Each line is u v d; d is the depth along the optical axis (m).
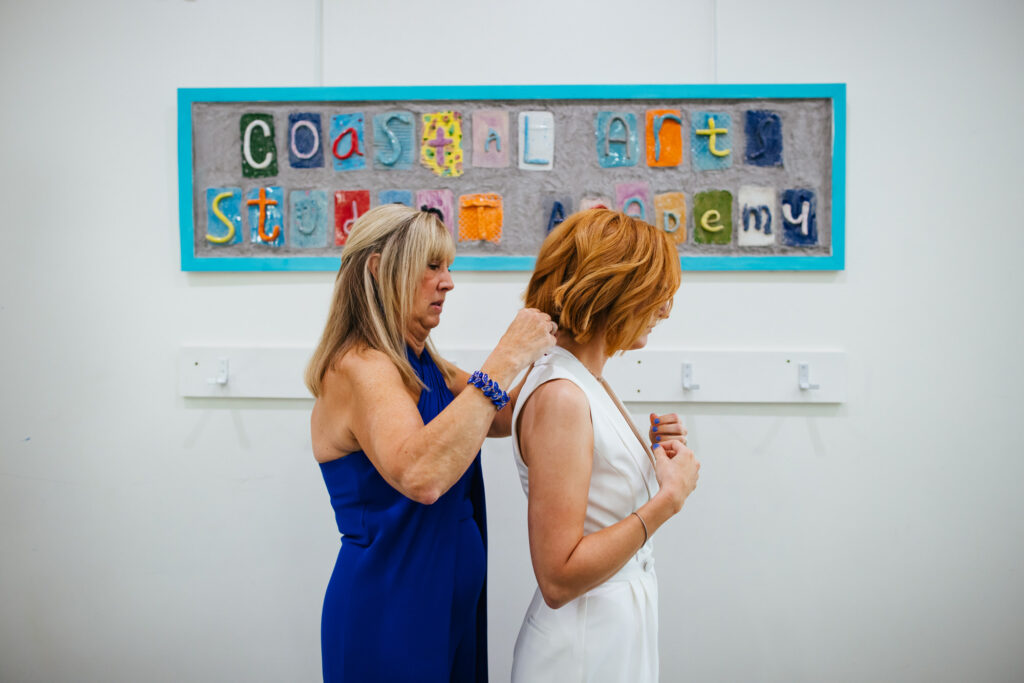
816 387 1.21
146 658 1.28
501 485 1.25
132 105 1.25
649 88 1.21
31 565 1.28
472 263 1.22
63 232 1.26
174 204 1.25
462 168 1.23
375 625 0.84
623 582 0.80
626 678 0.77
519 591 1.25
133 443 1.27
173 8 1.25
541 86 1.21
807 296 1.23
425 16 1.24
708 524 1.25
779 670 1.26
